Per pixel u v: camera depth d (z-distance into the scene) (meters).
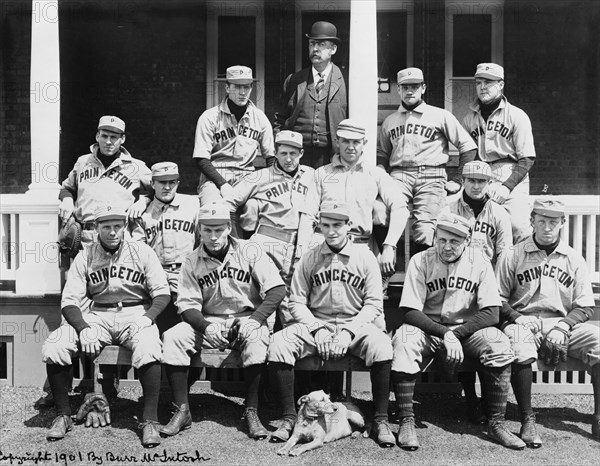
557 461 4.89
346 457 4.92
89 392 5.99
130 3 8.76
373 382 5.24
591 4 8.63
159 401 6.00
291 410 5.25
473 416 5.62
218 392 6.29
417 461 4.87
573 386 6.40
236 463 4.80
